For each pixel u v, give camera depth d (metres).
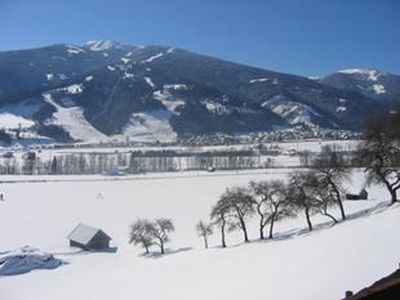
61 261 96.94
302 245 62.06
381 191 135.12
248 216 111.19
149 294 56.84
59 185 198.88
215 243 96.75
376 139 77.88
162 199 159.12
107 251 105.06
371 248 49.72
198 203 149.38
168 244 103.81
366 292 15.05
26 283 79.19
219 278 57.34
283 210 87.94
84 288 68.44
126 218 137.00
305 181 86.00
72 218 139.62
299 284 44.88
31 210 150.62
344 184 126.81
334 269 46.47
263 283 48.75
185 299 50.62
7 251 107.50
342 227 66.06
